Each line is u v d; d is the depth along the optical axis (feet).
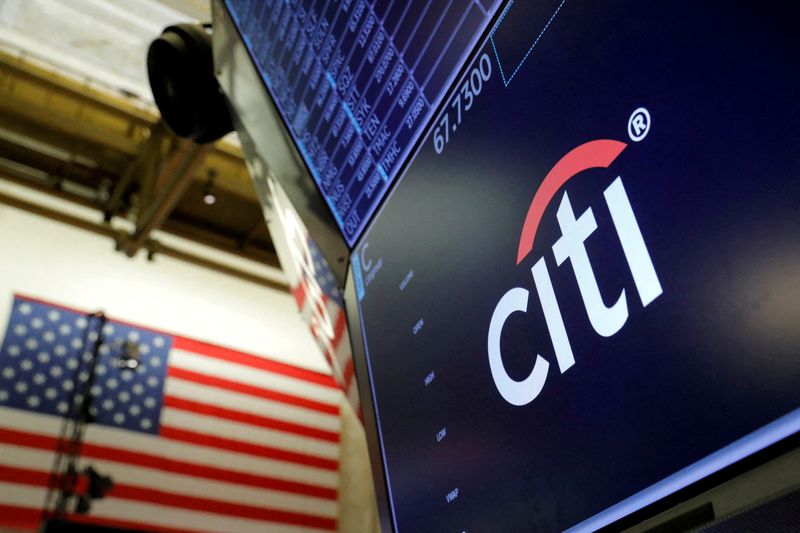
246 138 10.43
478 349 5.58
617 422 4.23
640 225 4.14
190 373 28.43
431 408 6.15
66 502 23.48
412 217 6.72
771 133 3.41
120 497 25.00
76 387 25.71
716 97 3.73
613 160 4.42
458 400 5.81
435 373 6.14
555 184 4.91
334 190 8.09
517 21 5.51
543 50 5.17
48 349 25.85
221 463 27.32
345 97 7.71
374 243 7.38
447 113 6.24
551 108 5.03
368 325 7.29
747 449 3.40
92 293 27.94
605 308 4.38
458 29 6.15
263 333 31.35
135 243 28.43
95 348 26.50
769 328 3.32
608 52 4.56
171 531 25.30
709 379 3.62
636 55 4.31
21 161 28.07
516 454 5.08
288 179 9.06
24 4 24.39
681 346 3.81
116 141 27.61
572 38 4.90
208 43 11.59
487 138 5.68
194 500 26.23
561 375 4.72
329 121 8.01
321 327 11.09
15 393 24.57
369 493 29.60
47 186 27.91
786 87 3.35
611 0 4.59
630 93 4.33
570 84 4.87
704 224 3.72
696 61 3.88
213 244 31.42
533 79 5.24
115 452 25.58
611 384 4.29
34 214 28.09
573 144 4.79
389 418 6.76
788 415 3.22
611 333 4.32
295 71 8.65
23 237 27.58
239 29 10.02
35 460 23.89
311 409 30.25
